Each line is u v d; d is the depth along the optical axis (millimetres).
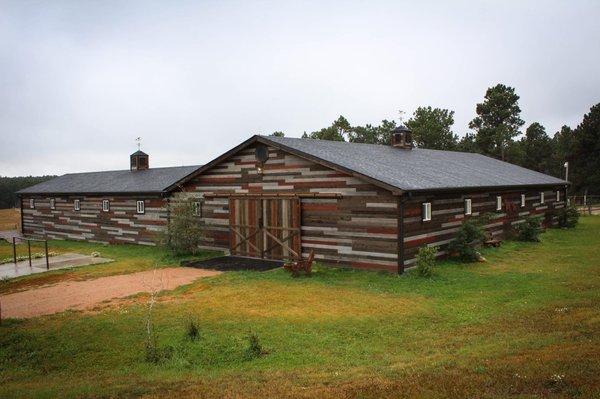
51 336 11312
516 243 23641
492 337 9734
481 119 66562
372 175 17109
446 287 14594
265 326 11328
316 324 11352
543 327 10148
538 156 69375
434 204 18922
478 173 25047
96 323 12125
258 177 21312
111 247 28750
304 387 7668
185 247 22844
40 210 36906
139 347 10383
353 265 18031
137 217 29297
